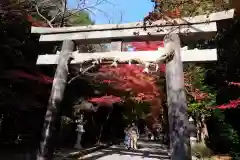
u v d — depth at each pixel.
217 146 13.77
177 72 5.51
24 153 11.00
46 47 13.52
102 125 20.86
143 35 6.23
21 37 12.55
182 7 7.71
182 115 5.08
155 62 5.84
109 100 16.50
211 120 15.04
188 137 4.95
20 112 14.29
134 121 20.80
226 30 12.34
